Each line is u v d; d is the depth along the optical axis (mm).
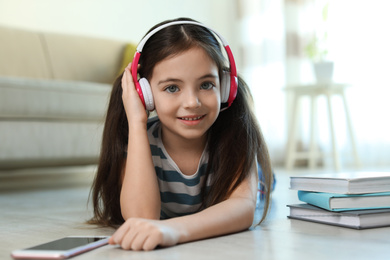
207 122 964
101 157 1112
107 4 3834
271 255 724
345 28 3486
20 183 2893
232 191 1025
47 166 2283
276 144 3939
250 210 960
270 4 3949
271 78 3951
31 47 3037
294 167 3715
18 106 2121
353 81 3469
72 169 3498
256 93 4023
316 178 1041
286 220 1099
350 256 708
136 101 997
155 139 1088
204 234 852
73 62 3158
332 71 3219
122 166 1099
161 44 960
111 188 1110
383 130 3400
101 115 2406
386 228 948
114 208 1123
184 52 937
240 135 1069
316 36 3568
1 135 2086
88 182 2900
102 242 822
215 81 963
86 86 2377
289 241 832
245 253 740
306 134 3799
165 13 4129
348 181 951
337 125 3541
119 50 3359
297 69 3805
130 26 3959
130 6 3951
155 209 940
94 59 3229
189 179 1077
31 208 1581
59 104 2252
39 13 3525
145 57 998
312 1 3713
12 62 2938
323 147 3602
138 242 762
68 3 3654
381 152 3416
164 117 967
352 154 3266
